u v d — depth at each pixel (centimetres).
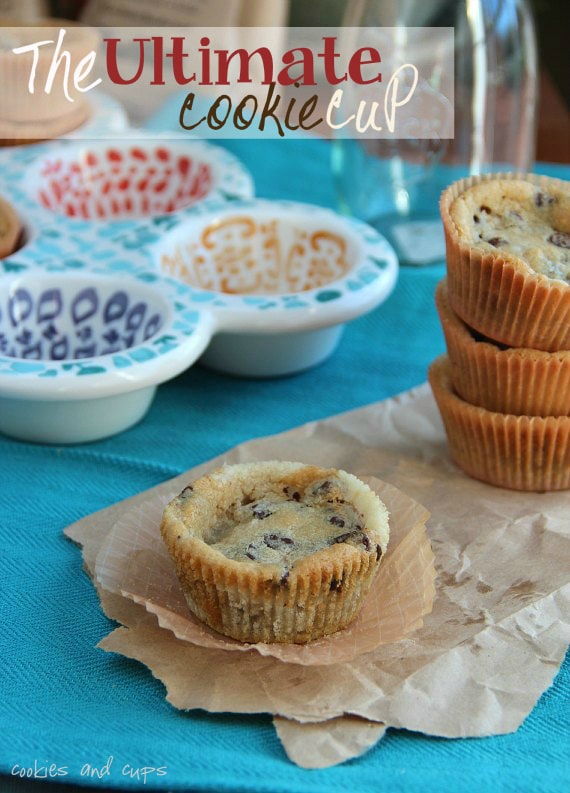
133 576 71
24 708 68
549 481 77
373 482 76
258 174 103
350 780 65
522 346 75
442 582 72
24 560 74
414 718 67
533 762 66
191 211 89
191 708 67
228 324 81
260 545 70
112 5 111
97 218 96
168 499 75
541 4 172
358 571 69
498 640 70
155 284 83
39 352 83
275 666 69
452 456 79
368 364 88
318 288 84
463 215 75
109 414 80
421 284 91
